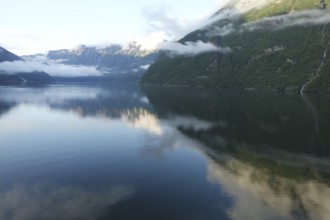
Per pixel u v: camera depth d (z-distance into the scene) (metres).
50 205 50.59
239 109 163.25
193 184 59.22
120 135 101.62
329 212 48.78
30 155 78.00
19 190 56.44
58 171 66.25
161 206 50.62
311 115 137.38
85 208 49.75
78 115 147.12
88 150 82.88
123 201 52.09
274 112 149.25
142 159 74.88
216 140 93.75
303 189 57.09
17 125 119.56
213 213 48.41
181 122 125.69
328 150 82.19
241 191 56.22
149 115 145.75
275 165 70.31
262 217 47.25
